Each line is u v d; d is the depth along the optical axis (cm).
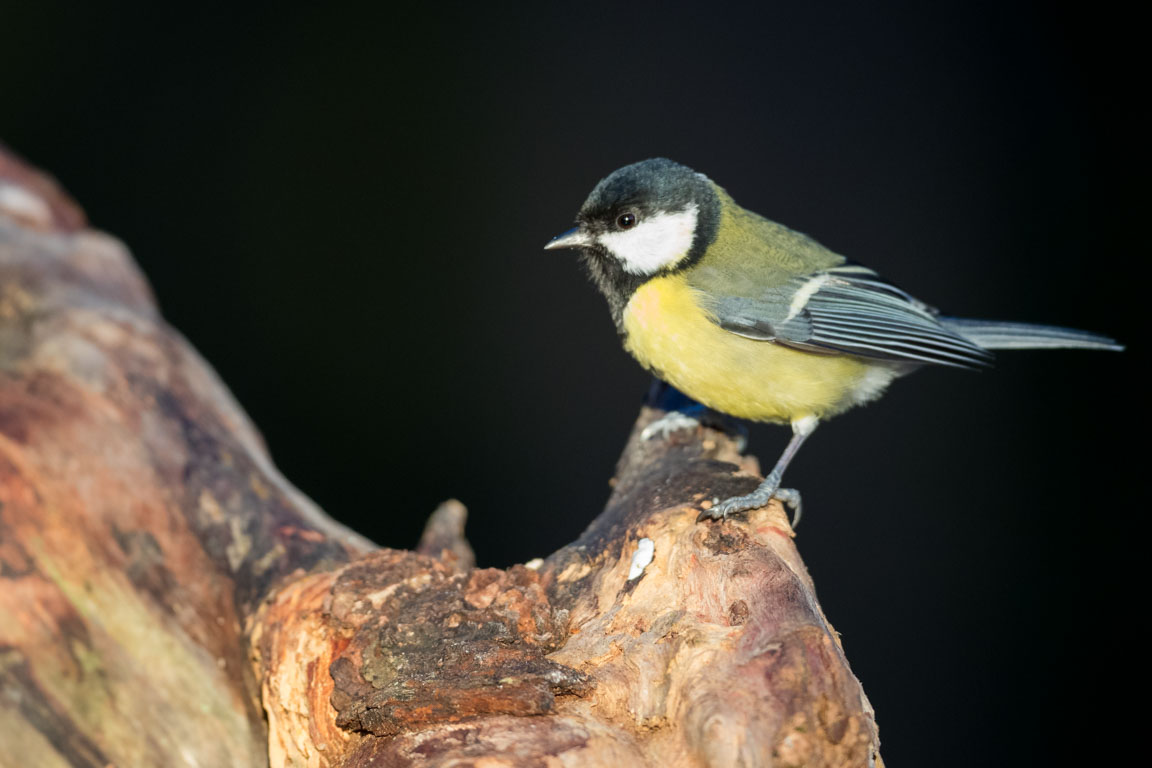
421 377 1439
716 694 450
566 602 593
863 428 1403
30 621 597
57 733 568
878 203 1548
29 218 997
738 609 510
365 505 1349
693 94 1664
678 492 652
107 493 683
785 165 1591
